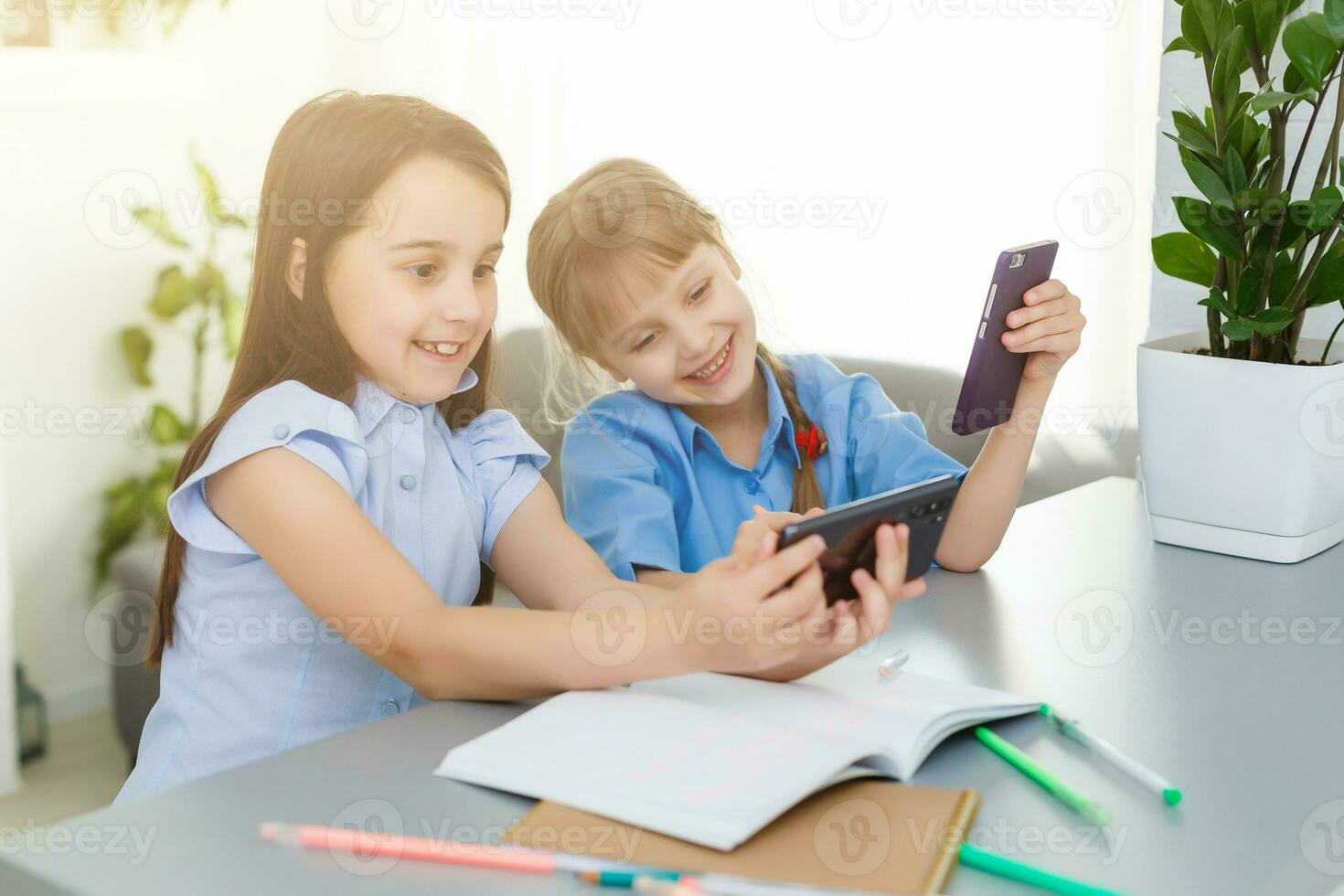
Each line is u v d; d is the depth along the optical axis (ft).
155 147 7.00
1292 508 3.14
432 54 7.52
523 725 2.10
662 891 1.59
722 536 3.81
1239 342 3.26
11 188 6.46
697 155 7.06
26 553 6.74
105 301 6.95
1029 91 5.91
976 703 2.18
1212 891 1.66
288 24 7.38
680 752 1.95
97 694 6.86
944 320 6.40
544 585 3.15
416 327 2.90
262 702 2.97
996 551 3.34
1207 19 3.10
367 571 2.52
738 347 3.59
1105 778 2.01
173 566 3.00
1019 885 1.66
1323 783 2.00
